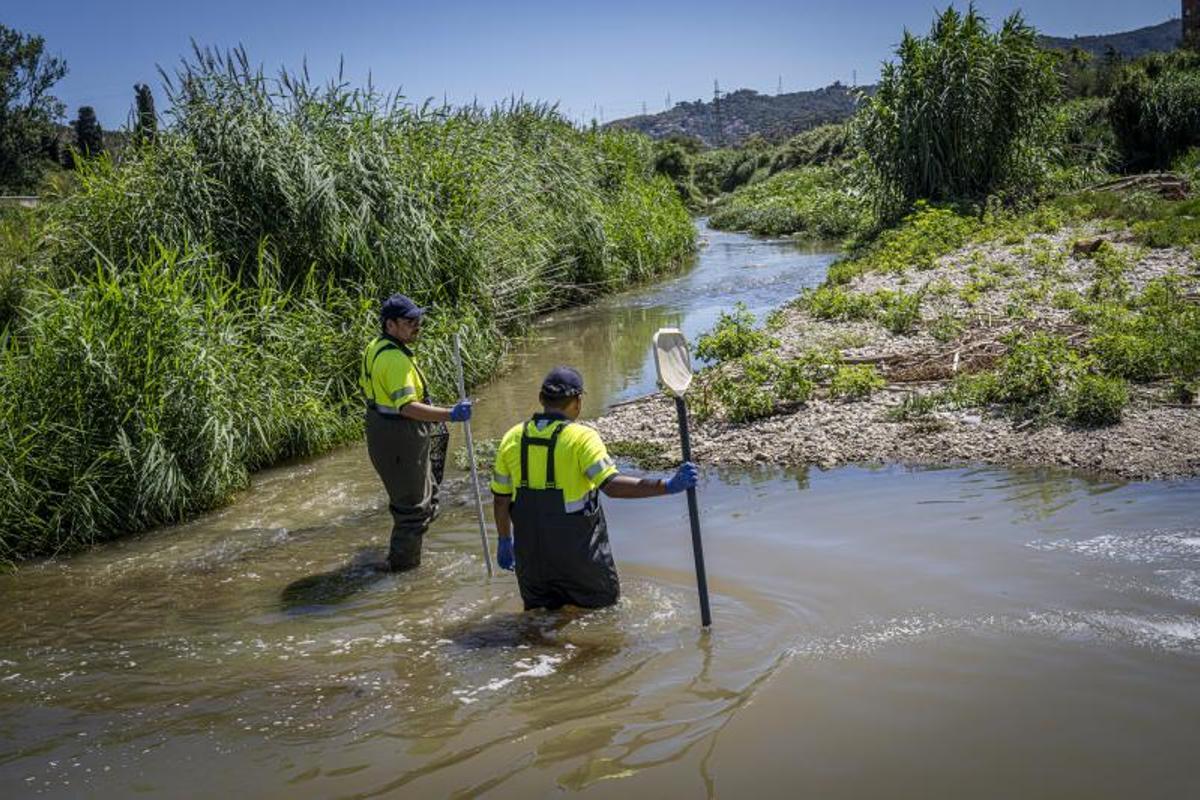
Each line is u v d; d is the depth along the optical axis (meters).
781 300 18.39
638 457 8.88
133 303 8.84
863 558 5.93
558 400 5.25
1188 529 5.88
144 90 13.04
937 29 24.00
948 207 21.72
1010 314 12.02
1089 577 5.30
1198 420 7.91
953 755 3.73
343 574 6.75
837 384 9.91
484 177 15.33
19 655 5.58
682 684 4.48
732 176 73.75
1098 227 18.84
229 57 12.11
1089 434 7.93
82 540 7.94
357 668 4.96
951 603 5.14
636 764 3.80
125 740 4.30
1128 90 31.64
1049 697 4.11
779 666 4.59
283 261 11.91
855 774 3.64
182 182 11.41
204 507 8.66
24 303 10.12
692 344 14.18
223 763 4.03
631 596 5.61
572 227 20.08
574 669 4.72
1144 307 11.43
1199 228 16.12
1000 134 23.81
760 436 9.03
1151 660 4.36
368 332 11.16
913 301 12.94
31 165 32.94
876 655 4.62
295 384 10.44
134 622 6.08
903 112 23.81
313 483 9.25
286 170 11.87
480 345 12.88
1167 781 3.49
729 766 3.75
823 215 33.94
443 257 13.34
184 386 8.70
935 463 7.84
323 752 4.06
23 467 7.87
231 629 5.79
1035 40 23.69
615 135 31.67
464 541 7.29
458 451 9.82
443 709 4.39
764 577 5.78
